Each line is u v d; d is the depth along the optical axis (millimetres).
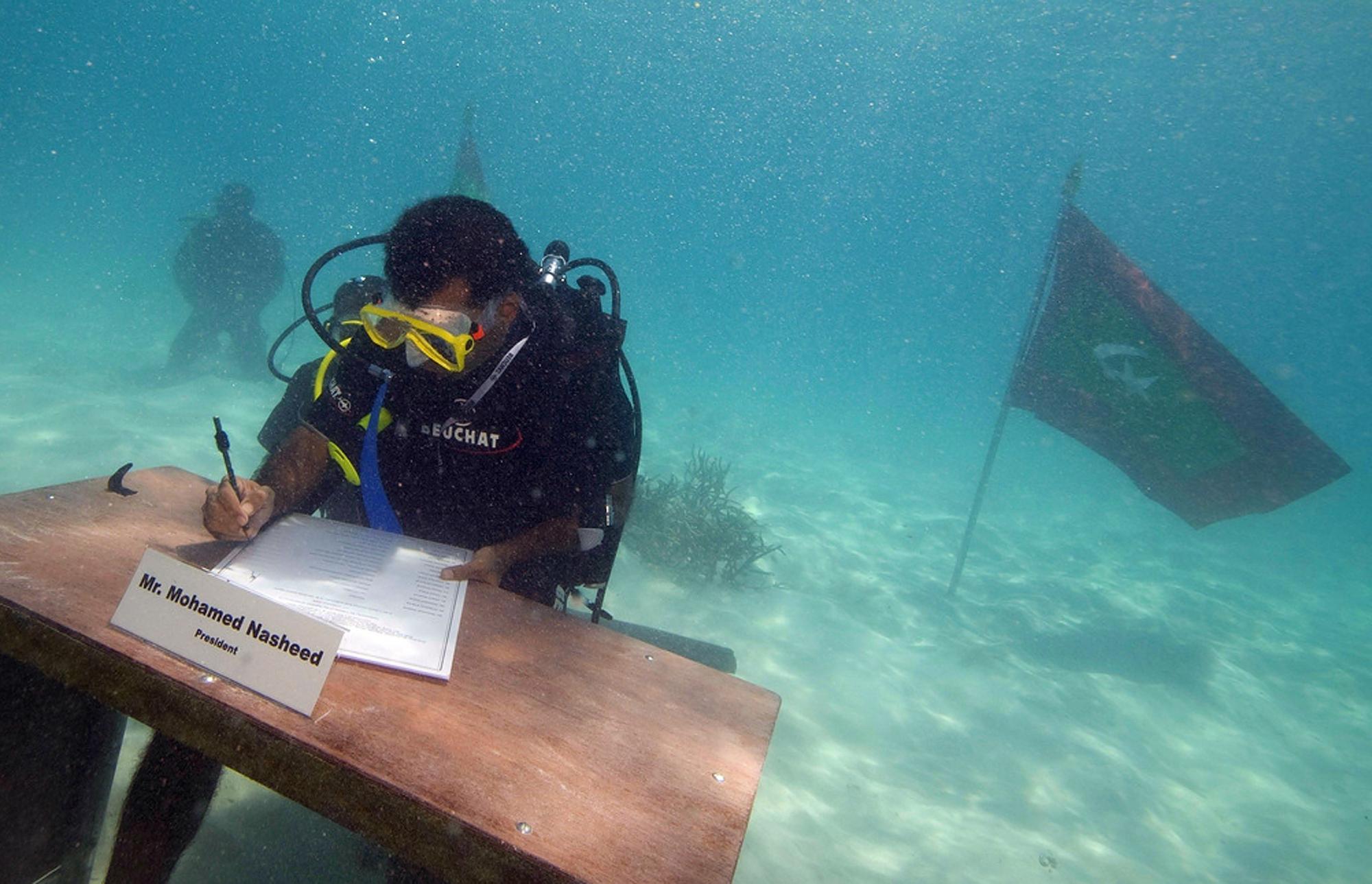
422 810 1138
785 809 3838
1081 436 7305
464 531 2307
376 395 2006
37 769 1664
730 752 1441
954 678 5891
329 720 1269
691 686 1641
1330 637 9805
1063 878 3859
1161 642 7848
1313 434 6375
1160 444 6961
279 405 3594
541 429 2062
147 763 1731
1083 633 7652
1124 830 4441
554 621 1792
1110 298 6766
